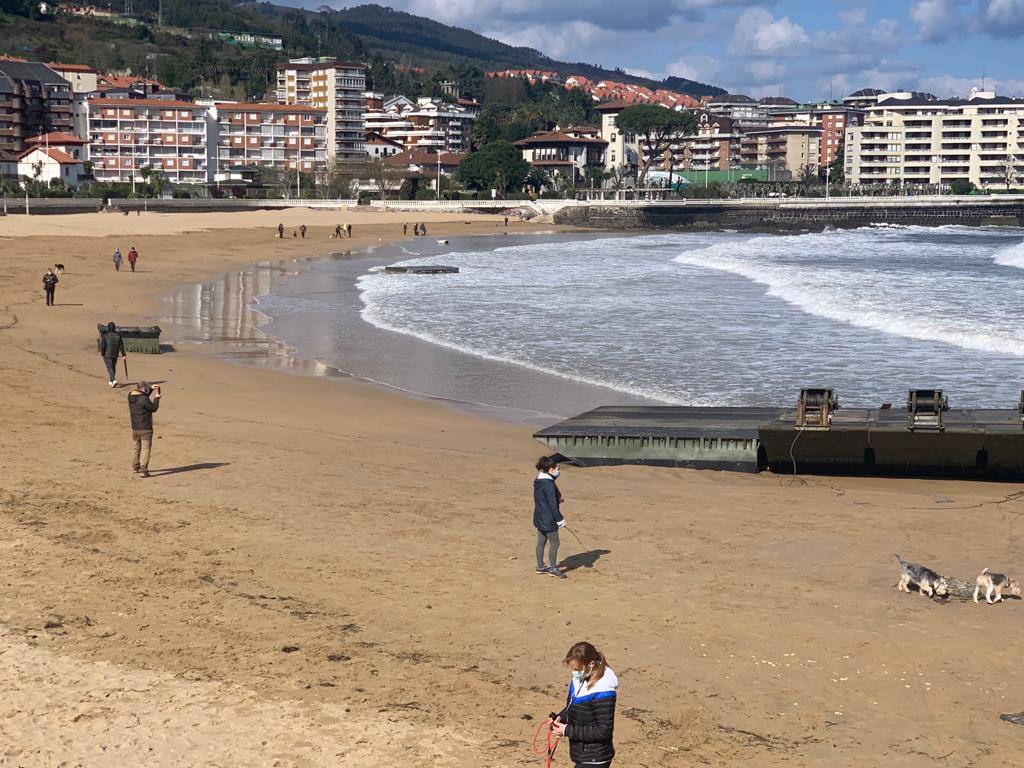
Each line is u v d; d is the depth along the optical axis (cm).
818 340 4253
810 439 2219
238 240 10944
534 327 4759
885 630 1261
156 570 1427
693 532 1703
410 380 3462
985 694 1082
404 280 7181
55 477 1952
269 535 1619
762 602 1356
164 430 2478
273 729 970
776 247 11381
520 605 1334
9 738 945
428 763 910
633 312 5266
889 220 19862
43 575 1388
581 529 1712
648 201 19000
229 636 1197
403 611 1302
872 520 1800
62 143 19112
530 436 2638
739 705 1048
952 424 2223
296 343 4284
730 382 3384
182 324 4803
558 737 793
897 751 956
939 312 5009
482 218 17975
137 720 984
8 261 7362
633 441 2331
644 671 1129
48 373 3222
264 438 2441
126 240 9912
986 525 1777
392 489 1958
